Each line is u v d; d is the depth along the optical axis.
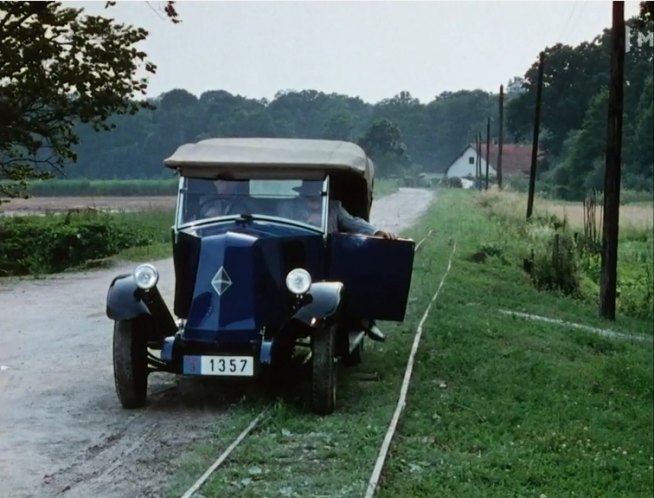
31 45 23.91
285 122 171.75
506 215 45.53
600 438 9.61
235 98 171.12
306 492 6.68
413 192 97.25
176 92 168.00
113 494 6.62
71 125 26.70
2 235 25.41
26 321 15.14
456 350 12.94
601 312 21.89
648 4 20.73
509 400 10.53
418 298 18.25
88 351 12.36
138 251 28.67
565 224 40.31
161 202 70.00
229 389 9.98
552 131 112.19
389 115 189.88
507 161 136.75
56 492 6.66
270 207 9.84
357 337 10.39
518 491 7.43
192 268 9.26
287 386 10.09
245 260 8.92
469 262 27.81
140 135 148.75
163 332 9.05
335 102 192.00
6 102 23.81
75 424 8.59
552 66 111.06
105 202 70.50
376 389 10.16
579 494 7.62
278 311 9.14
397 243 10.04
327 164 9.86
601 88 98.31
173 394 9.77
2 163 26.31
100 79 25.23
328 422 8.64
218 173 9.97
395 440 8.22
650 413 11.52
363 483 6.90
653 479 8.45
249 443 7.85
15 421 8.66
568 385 12.28
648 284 28.02
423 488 7.03
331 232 9.93
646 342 18.48
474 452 8.41
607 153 21.84
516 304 20.47
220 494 6.58
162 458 7.54
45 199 78.56
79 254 26.66
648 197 75.25
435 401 9.85
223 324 8.75
